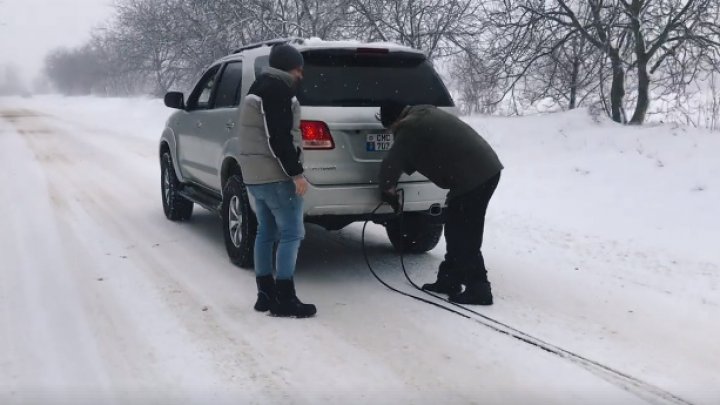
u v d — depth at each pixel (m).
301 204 4.31
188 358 3.71
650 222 6.86
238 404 3.19
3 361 3.62
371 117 4.82
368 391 3.35
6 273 5.24
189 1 19.53
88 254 5.86
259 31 17.75
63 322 4.21
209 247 6.19
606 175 8.68
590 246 6.23
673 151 8.89
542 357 3.80
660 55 11.55
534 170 9.55
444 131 4.47
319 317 4.41
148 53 27.38
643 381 3.52
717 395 3.36
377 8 14.62
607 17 11.06
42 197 8.70
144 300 4.66
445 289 4.93
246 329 4.16
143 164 12.48
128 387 3.35
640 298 4.86
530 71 12.54
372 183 4.86
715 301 4.79
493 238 6.63
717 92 11.09
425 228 5.85
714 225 6.50
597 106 12.41
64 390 3.31
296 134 4.23
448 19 14.27
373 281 5.27
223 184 5.68
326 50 4.93
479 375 3.56
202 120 6.20
